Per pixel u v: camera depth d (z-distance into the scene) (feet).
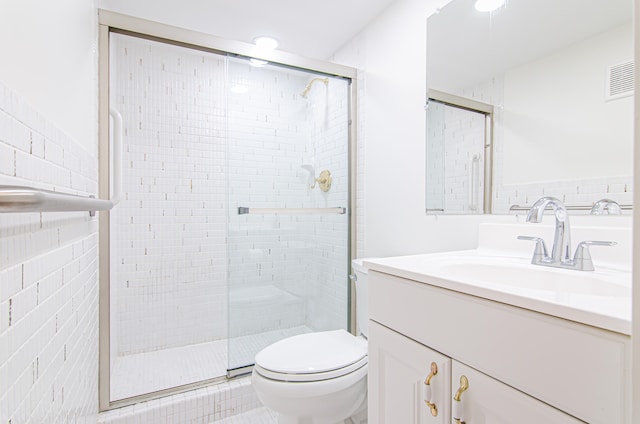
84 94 3.68
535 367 1.82
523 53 3.64
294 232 7.01
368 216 6.27
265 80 6.63
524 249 3.47
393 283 2.93
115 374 5.91
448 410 2.33
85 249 3.54
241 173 6.50
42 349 2.05
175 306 7.20
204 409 5.00
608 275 2.60
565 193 3.29
